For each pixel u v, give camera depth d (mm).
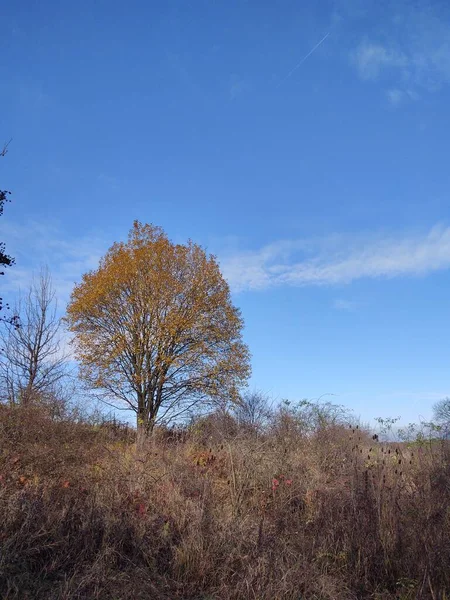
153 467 9430
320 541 7414
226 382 26766
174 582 6301
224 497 9312
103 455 10539
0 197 13531
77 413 13117
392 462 10484
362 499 7848
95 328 27594
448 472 9227
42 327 19594
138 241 29000
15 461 9031
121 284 27000
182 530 7250
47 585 5707
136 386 26375
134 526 7082
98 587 5758
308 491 9008
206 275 28422
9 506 6781
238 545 7031
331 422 12828
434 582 6316
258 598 5891
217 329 27812
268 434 12344
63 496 7652
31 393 13188
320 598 6137
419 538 6938
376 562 6805
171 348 27062
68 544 6461
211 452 11281
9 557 5828
